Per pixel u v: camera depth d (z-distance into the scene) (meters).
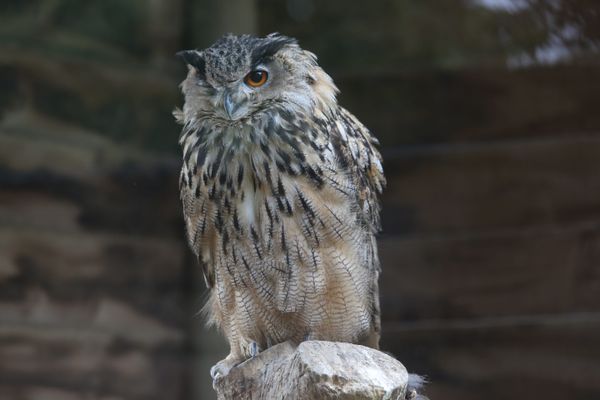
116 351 12.23
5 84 12.23
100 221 12.43
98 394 12.12
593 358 11.77
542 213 12.03
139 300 12.40
